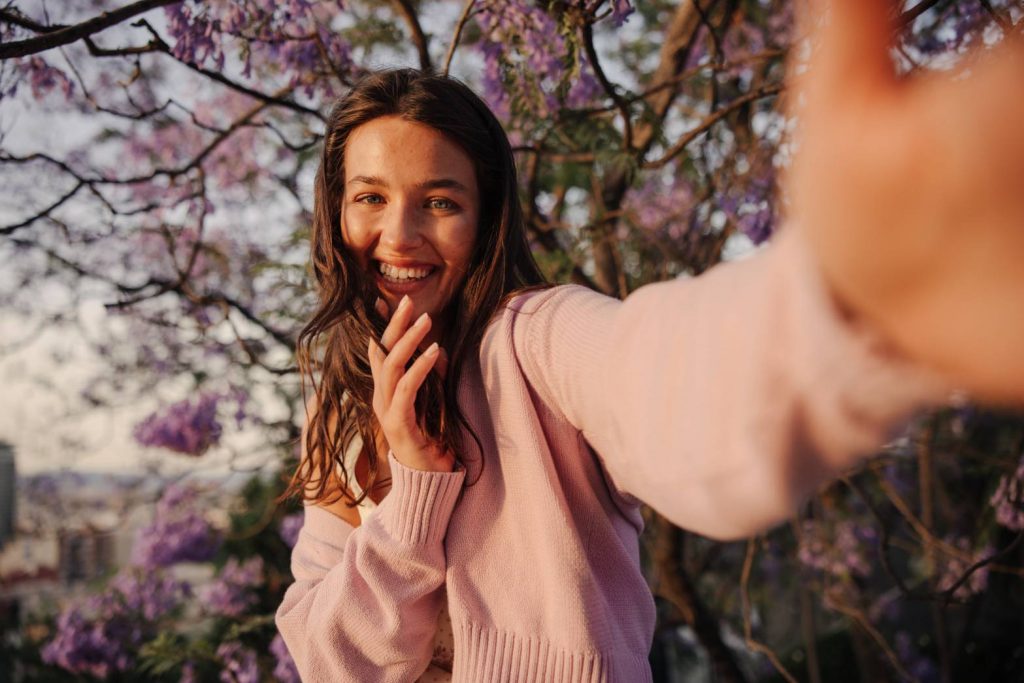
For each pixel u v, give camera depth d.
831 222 0.30
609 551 0.99
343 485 1.22
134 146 3.27
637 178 2.23
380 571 1.03
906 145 0.27
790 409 0.40
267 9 1.99
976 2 1.90
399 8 2.17
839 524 4.23
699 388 0.47
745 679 3.39
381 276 1.13
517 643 0.96
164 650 3.10
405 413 0.98
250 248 3.30
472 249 1.10
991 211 0.26
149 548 3.89
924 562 4.21
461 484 1.00
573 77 1.96
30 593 5.66
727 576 5.41
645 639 1.02
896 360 0.33
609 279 2.81
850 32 0.30
